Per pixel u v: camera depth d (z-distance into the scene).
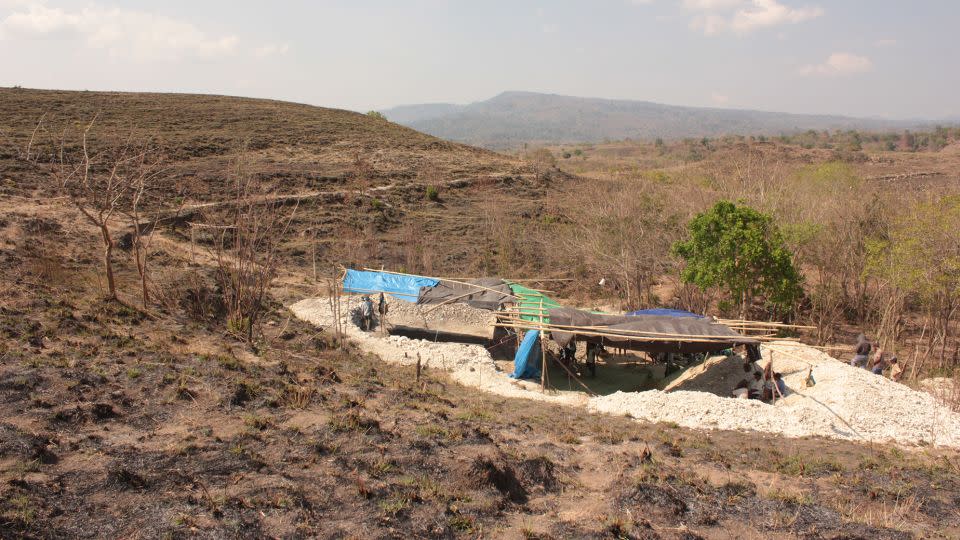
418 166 55.38
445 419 12.62
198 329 16.75
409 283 25.84
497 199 47.88
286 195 41.38
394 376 16.67
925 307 23.16
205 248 28.70
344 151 57.22
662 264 26.22
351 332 20.97
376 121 75.38
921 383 18.88
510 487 9.58
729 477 10.69
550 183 55.91
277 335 18.67
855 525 9.04
